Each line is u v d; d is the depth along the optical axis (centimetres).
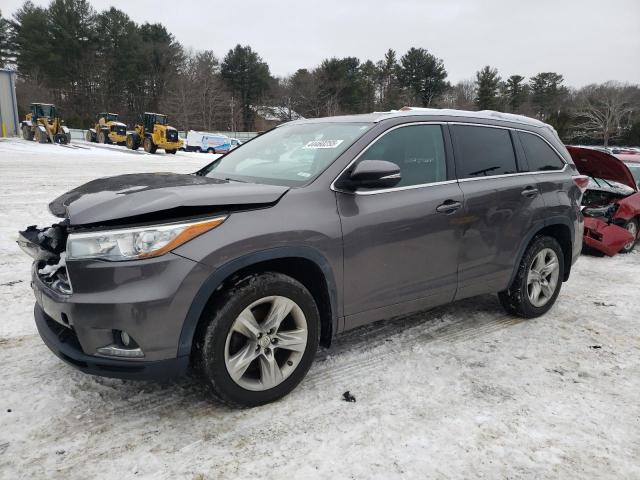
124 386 294
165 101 6962
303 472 226
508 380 316
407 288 327
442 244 339
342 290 295
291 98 7675
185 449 239
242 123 7656
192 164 2175
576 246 453
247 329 262
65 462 228
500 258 383
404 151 333
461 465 233
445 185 346
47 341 263
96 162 1991
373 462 233
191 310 240
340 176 298
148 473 222
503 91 7919
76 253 233
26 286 462
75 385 293
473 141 376
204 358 251
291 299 274
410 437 253
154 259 233
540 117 8519
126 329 231
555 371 330
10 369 309
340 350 352
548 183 419
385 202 311
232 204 255
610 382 318
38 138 3078
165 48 7269
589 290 522
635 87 7406
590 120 6756
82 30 6538
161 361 239
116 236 231
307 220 275
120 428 254
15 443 239
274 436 251
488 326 406
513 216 385
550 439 255
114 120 3812
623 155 880
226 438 249
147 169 1753
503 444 250
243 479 221
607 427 267
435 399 290
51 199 951
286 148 352
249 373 276
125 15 7031
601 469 233
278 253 263
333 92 7512
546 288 428
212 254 242
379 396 292
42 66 6397
